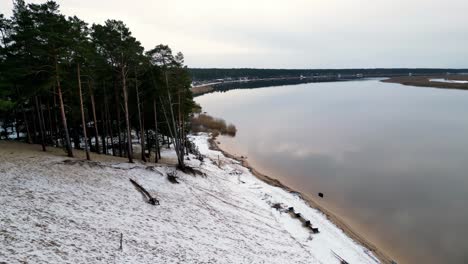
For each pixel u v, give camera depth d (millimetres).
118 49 22641
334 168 36656
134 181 20594
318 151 44219
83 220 13430
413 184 31203
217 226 17812
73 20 20250
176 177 23953
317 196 28594
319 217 23719
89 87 24938
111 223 14055
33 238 10648
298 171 35844
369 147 45375
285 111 83250
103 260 10945
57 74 19953
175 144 27516
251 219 20641
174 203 19172
